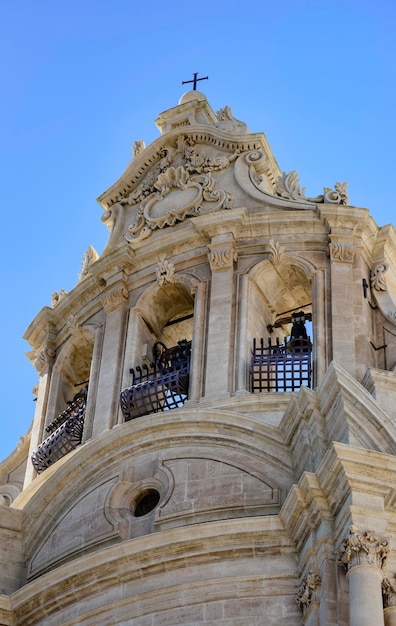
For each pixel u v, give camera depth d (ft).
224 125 164.55
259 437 135.23
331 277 149.38
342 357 143.95
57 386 159.53
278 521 127.85
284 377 146.51
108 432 140.36
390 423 128.57
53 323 162.81
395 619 118.21
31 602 133.90
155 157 166.20
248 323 147.64
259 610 125.08
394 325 148.46
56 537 138.82
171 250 155.22
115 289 155.63
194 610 126.21
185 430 138.10
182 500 134.00
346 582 120.67
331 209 152.25
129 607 128.36
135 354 151.33
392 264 154.20
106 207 166.71
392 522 122.93
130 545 130.31
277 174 163.43
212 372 144.46
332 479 124.06
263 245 152.15
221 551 128.06
